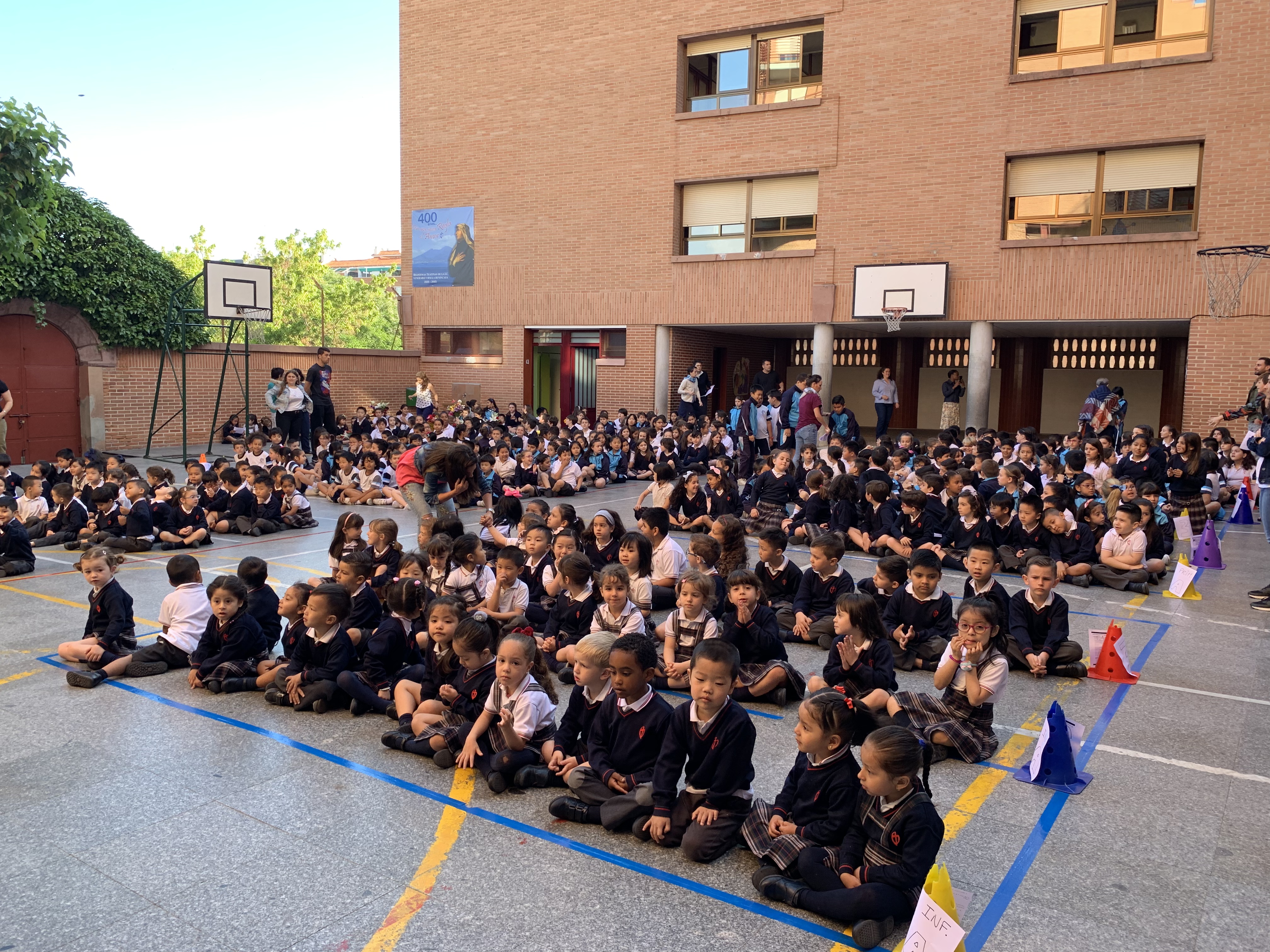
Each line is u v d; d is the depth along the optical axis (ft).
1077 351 85.15
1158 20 59.98
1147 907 13.25
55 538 39.63
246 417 69.56
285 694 21.49
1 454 45.24
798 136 71.15
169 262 76.59
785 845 13.79
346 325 197.98
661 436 66.80
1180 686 22.80
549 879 14.10
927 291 66.85
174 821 15.78
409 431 70.49
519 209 83.87
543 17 81.20
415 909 13.21
